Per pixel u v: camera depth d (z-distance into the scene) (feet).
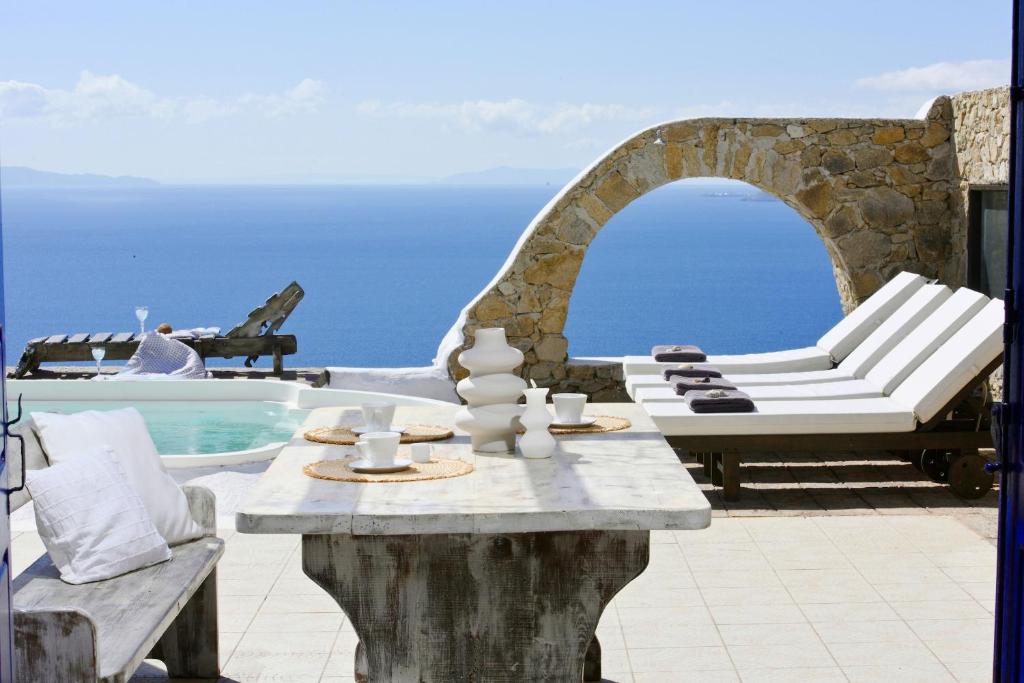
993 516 20.56
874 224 30.58
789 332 123.65
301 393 32.35
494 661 11.74
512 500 11.07
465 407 13.65
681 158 30.12
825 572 17.33
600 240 322.55
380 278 209.36
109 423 13.55
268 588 16.58
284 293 37.55
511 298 30.71
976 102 28.58
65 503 12.25
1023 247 10.13
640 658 14.07
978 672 13.51
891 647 14.33
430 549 11.57
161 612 11.27
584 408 16.19
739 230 386.11
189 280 206.59
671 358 28.17
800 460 25.52
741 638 14.69
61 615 9.93
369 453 12.35
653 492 11.34
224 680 13.35
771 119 30.09
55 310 160.66
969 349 21.65
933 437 21.97
